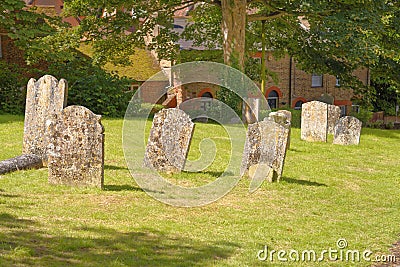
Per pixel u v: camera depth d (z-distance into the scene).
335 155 19.70
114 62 30.78
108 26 30.03
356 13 26.88
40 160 13.58
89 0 28.73
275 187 13.46
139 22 31.20
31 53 27.59
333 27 26.67
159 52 32.59
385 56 28.00
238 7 27.50
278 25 32.22
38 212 9.76
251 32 33.34
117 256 7.85
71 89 26.28
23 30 27.53
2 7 26.98
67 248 7.95
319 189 13.88
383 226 10.95
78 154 11.59
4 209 9.77
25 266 7.11
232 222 10.34
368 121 38.44
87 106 26.22
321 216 11.41
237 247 8.88
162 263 7.75
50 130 11.69
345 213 11.85
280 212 11.40
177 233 9.29
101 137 11.49
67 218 9.57
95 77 26.66
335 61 33.62
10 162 12.85
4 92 26.06
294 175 15.41
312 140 22.41
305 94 42.47
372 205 12.82
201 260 8.05
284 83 41.53
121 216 10.01
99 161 11.56
